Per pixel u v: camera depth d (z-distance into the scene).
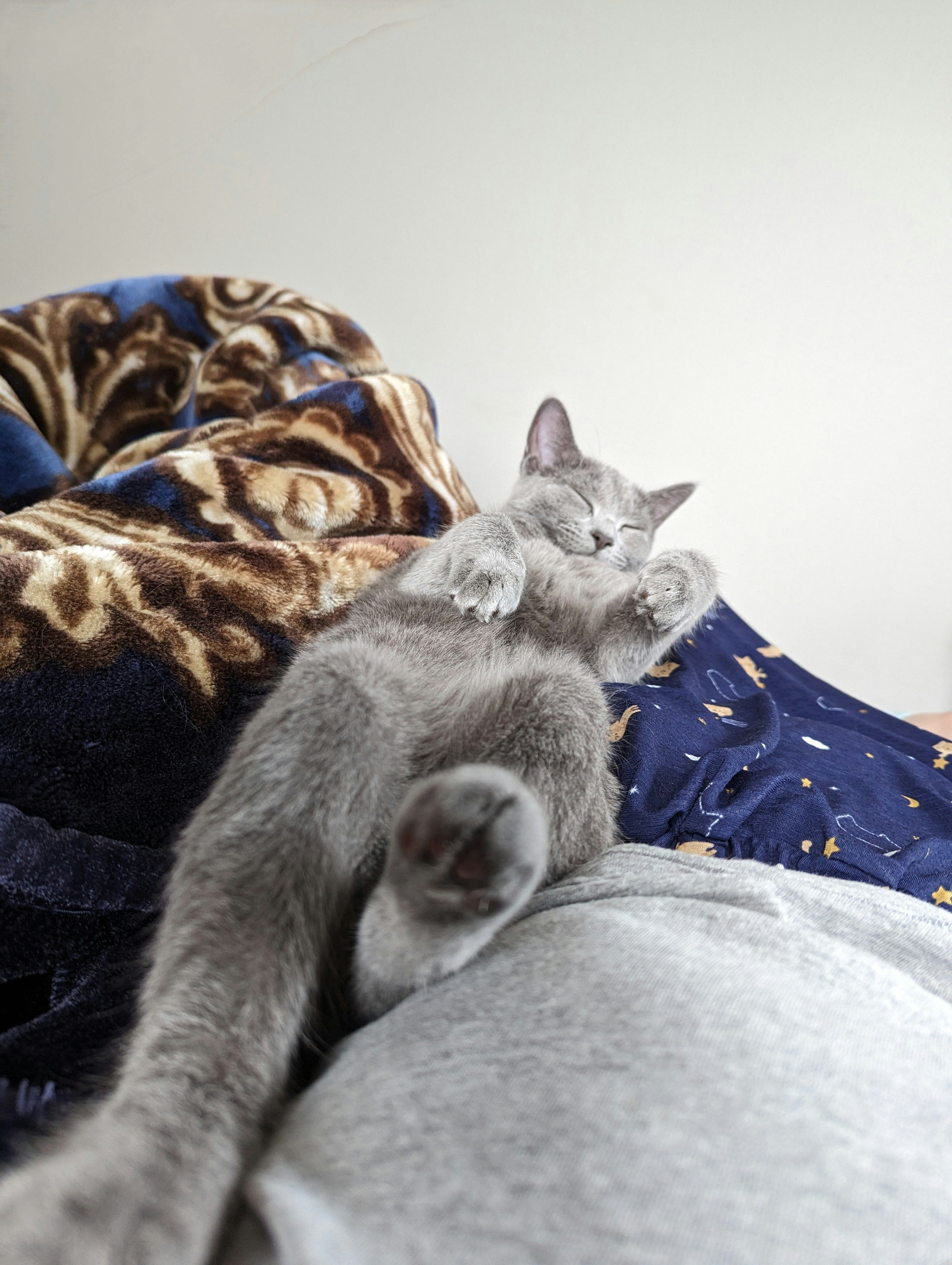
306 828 0.77
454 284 2.77
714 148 2.63
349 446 1.64
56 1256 0.46
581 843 0.92
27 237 2.79
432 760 0.92
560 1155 0.46
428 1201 0.45
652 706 1.22
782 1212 0.43
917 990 0.68
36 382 1.89
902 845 1.13
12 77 2.67
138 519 1.32
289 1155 0.54
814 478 2.79
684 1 2.55
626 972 0.60
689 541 2.82
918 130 2.57
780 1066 0.52
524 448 2.83
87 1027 0.74
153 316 2.08
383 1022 0.65
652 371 2.77
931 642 2.81
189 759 1.00
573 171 2.67
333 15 2.62
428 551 1.24
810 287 2.68
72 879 0.82
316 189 2.73
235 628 1.11
